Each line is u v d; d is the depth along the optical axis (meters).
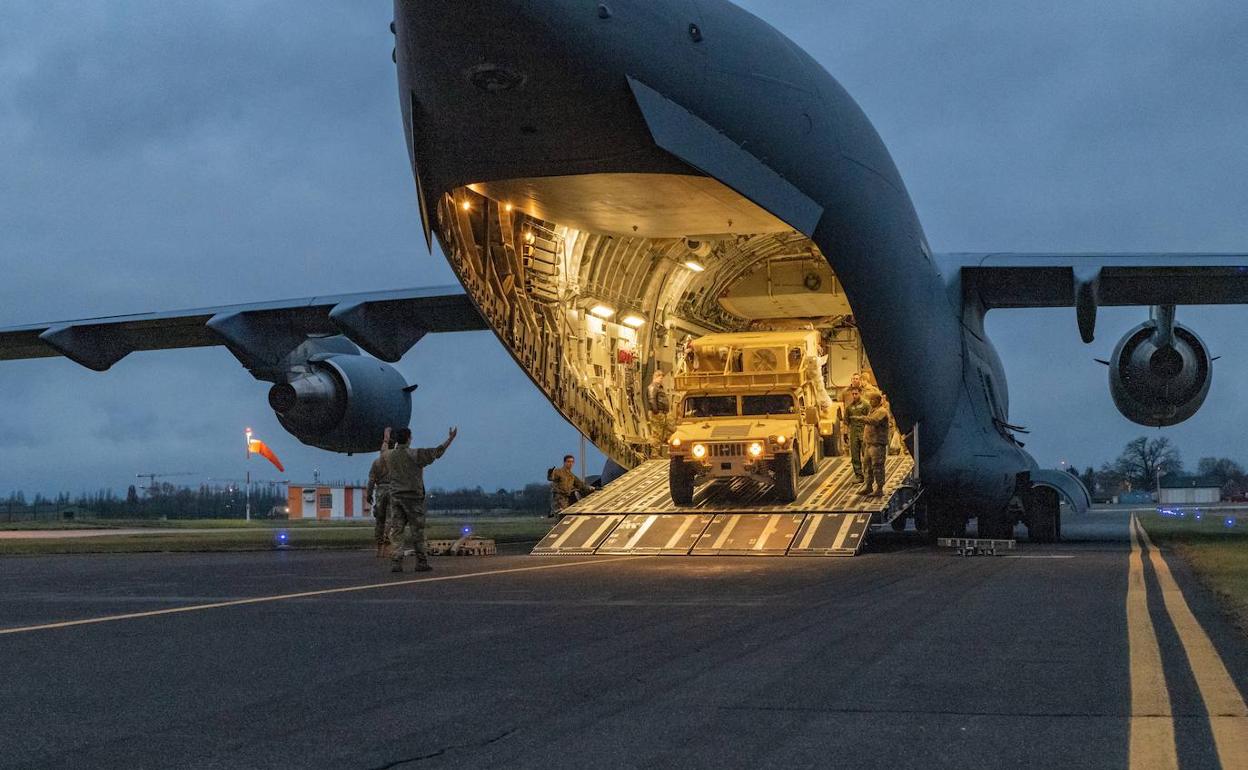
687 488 18.95
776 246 22.58
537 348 20.14
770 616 8.60
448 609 9.40
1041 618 8.30
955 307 21.09
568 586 11.58
